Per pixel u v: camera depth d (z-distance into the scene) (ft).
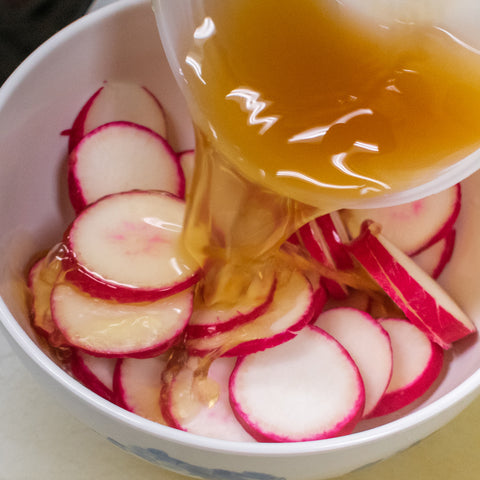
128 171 1.11
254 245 1.05
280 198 1.00
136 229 1.07
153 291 1.04
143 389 1.05
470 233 1.09
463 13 0.94
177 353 1.06
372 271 1.06
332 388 1.04
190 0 0.98
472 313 1.07
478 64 0.94
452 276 1.10
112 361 1.06
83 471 1.06
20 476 1.05
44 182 1.09
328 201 0.97
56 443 1.06
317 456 0.94
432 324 1.06
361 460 0.96
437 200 1.10
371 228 1.07
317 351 1.06
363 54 0.95
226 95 0.96
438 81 0.95
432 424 0.97
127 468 1.06
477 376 0.97
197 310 1.06
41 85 1.05
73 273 1.05
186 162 1.14
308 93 0.95
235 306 1.06
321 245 1.09
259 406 1.03
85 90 1.09
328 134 0.95
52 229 1.09
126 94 1.11
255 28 0.96
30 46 1.12
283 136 0.95
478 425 1.08
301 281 1.08
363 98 0.95
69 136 1.10
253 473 0.96
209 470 0.97
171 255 1.06
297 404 1.04
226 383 1.05
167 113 1.14
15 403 1.07
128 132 1.11
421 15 0.94
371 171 0.96
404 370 1.07
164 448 0.95
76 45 1.06
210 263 1.06
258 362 1.05
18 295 1.03
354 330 1.08
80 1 1.14
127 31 1.08
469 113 0.95
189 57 0.97
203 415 1.04
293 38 0.95
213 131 0.96
